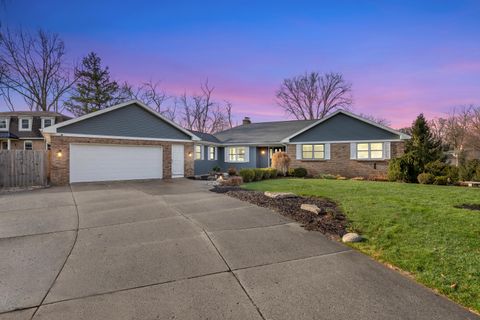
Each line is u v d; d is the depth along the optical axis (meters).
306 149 18.94
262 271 3.75
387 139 16.81
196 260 4.09
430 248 4.40
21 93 26.36
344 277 3.57
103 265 3.93
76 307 2.90
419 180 13.34
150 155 14.83
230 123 38.03
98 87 28.72
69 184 12.38
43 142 24.55
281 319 2.71
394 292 3.20
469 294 3.12
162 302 3.00
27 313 2.80
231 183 12.73
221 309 2.88
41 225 5.81
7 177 11.35
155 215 6.55
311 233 5.30
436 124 32.56
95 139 13.18
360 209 6.89
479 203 7.68
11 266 3.90
